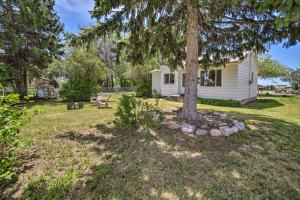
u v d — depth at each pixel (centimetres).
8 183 260
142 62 655
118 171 286
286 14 187
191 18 501
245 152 357
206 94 1291
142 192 240
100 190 245
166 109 762
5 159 259
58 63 1390
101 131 482
